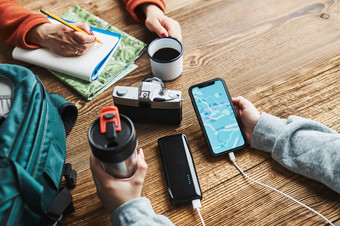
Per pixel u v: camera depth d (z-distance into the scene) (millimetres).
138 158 686
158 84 785
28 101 583
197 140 812
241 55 954
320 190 722
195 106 824
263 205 710
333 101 847
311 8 1044
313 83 885
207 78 915
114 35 974
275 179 745
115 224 650
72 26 905
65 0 1079
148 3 1028
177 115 796
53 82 918
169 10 1062
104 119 574
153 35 1005
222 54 958
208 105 829
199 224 695
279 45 967
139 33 1011
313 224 679
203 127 797
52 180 599
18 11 958
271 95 873
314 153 715
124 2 1052
